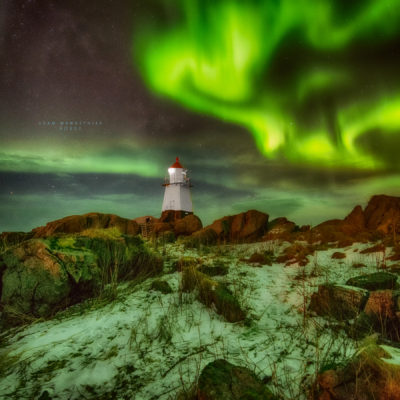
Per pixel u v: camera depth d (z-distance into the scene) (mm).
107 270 6633
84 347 3838
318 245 10922
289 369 3158
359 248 9633
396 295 4121
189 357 3529
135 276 7227
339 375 2490
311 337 3855
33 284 5262
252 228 14750
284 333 4059
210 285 5277
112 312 4953
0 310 5387
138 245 7844
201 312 4914
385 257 8094
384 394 2223
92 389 3008
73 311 5262
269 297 5613
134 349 3771
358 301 4227
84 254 5945
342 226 13016
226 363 2791
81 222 12719
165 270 7816
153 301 5426
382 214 14211
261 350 3615
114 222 13898
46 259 5477
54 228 12031
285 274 7281
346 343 3609
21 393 2951
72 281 5461
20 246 5742
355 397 2320
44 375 3252
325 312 4520
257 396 2336
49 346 3889
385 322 3949
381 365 2348
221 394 2365
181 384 2992
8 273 5574
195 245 12422
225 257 9609
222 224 14867
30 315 5184
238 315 4613
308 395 2648
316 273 7168
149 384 3049
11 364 3514
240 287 6191
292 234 14133
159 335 4133
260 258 8695
